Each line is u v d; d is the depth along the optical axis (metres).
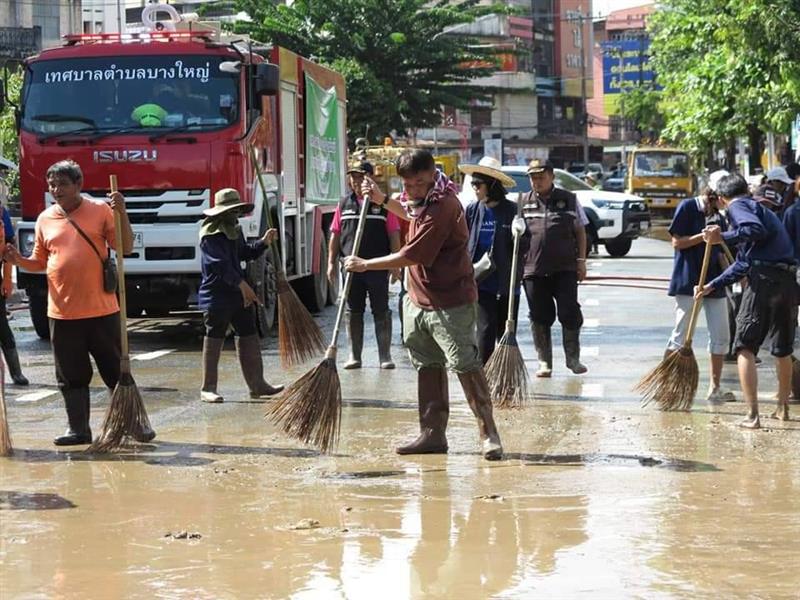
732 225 12.89
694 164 64.12
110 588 7.77
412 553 8.45
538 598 7.48
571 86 131.38
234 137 20.17
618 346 19.70
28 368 18.34
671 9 51.34
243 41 21.38
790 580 7.80
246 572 8.06
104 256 12.40
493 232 14.77
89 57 20.67
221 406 14.74
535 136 123.81
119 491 10.41
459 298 11.27
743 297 12.98
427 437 11.80
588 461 11.36
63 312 12.28
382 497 10.05
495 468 11.11
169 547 8.68
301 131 24.31
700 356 18.47
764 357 18.53
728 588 7.64
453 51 67.62
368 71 64.25
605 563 8.18
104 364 12.52
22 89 20.92
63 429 13.43
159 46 20.59
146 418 12.30
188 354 19.66
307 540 8.81
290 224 23.62
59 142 20.33
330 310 26.53
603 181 102.12
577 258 16.52
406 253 11.02
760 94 35.53
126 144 20.17
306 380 11.16
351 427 13.20
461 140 114.38
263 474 10.99
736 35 32.69
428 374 11.77
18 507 9.88
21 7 70.94
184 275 20.39
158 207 20.12
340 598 7.54
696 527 9.07
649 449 11.90
